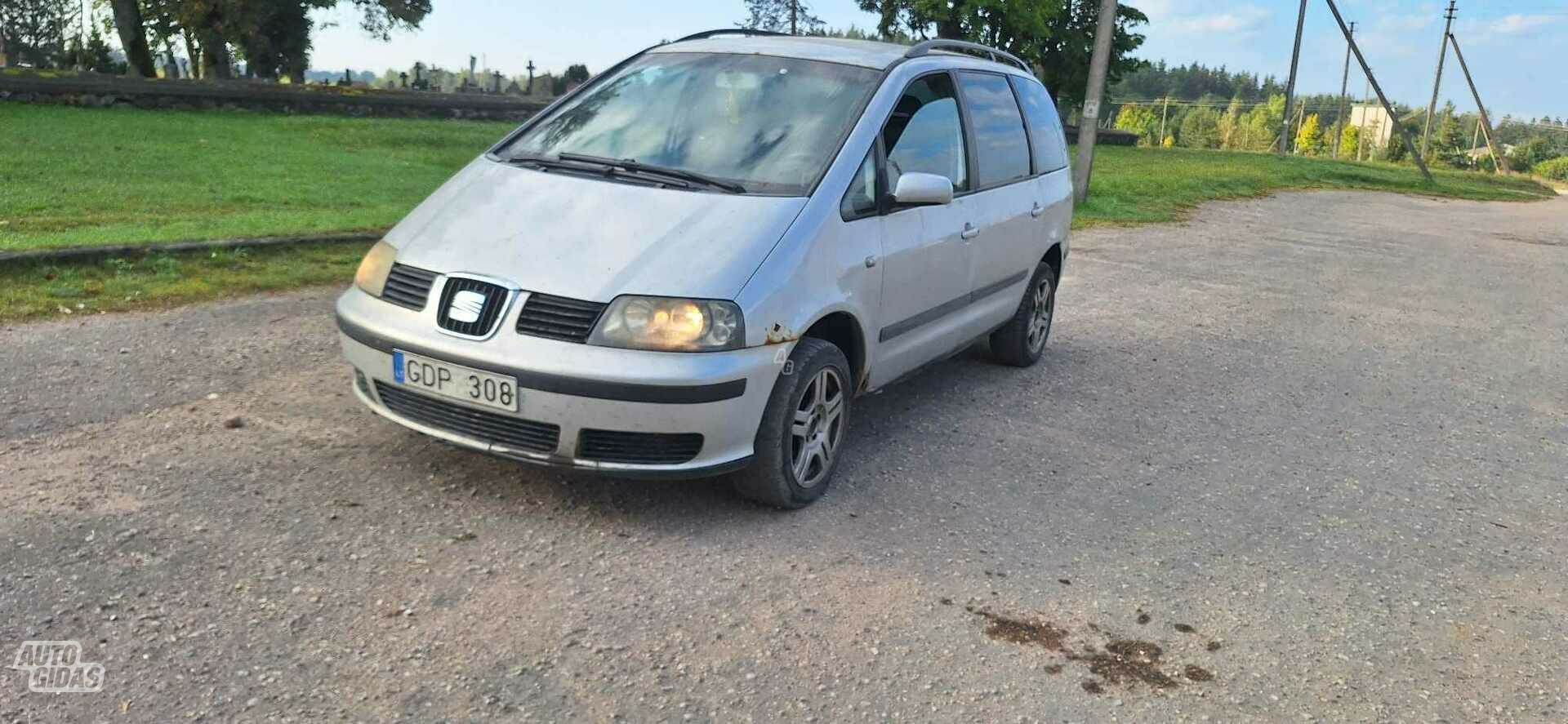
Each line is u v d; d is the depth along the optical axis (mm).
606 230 4027
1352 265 13039
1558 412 6770
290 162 14547
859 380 4703
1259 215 18859
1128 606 3709
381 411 4164
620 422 3732
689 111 4855
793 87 4902
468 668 2998
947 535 4164
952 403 5988
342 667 2957
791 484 4199
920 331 5172
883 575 3771
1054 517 4445
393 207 11359
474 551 3688
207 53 30500
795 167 4438
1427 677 3404
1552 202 33250
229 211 10000
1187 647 3461
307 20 33344
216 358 5566
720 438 3887
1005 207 5871
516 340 3766
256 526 3725
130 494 3896
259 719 2711
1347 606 3857
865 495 4504
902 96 5000
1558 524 4836
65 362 5285
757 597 3537
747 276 3906
